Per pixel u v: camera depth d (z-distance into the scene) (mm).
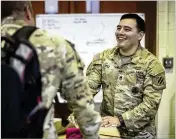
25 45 917
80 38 2861
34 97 908
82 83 1051
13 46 921
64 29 2855
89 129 1082
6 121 878
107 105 2020
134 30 1948
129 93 1937
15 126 877
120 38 1957
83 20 2846
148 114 1873
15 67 901
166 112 2980
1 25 1020
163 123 3000
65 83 1029
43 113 933
